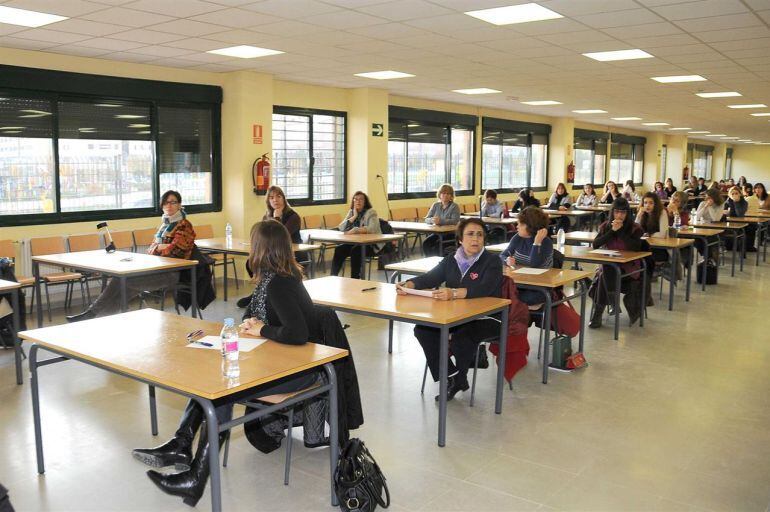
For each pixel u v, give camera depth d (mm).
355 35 6062
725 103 12195
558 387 4465
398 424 3781
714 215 9875
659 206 7281
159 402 4090
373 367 4902
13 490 2971
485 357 4422
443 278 4211
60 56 7004
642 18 5328
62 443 3480
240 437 3582
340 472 2760
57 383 4438
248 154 8617
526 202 10727
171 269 5266
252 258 2982
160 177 8188
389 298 3895
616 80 9125
